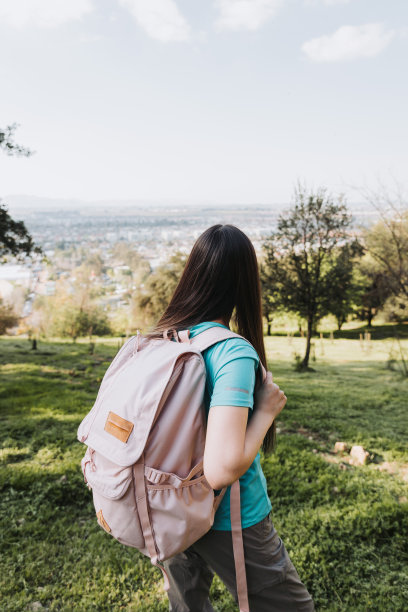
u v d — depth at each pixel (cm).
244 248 125
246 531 117
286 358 2298
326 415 732
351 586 234
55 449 469
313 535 282
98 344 2498
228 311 127
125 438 102
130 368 115
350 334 3909
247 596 117
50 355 1778
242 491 118
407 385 1211
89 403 747
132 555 261
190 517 101
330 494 362
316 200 1672
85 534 288
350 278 1700
